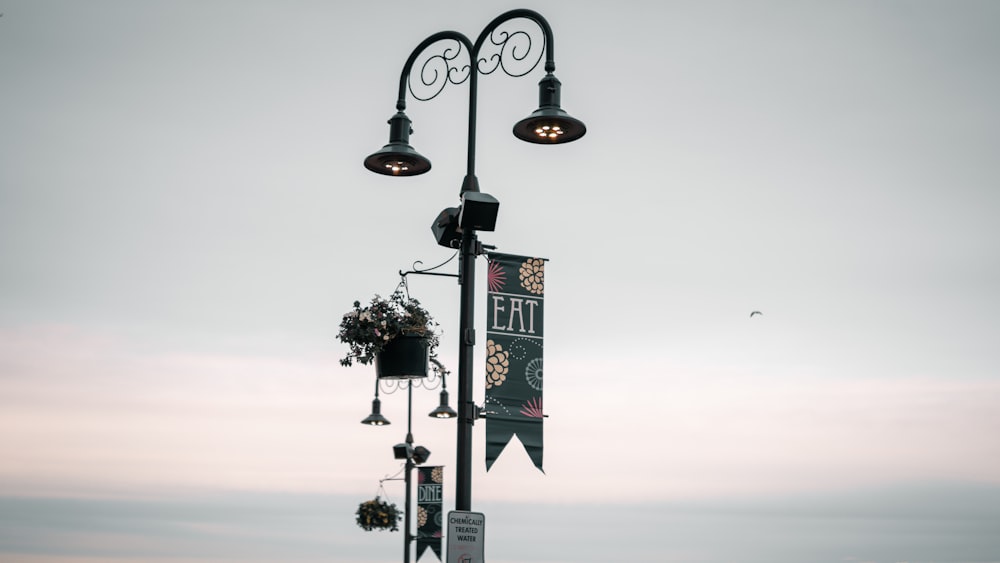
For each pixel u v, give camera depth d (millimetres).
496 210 8211
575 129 8734
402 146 9258
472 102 8859
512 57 8844
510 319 8180
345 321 9734
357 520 19297
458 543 7691
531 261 8391
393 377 9852
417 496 17766
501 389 7996
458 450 7941
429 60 9367
